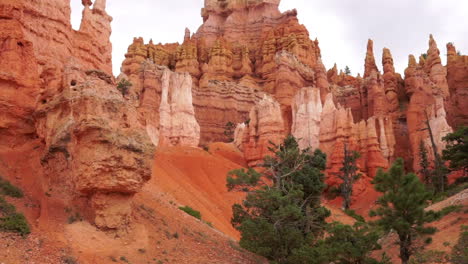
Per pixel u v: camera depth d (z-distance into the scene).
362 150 71.00
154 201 24.36
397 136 82.50
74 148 17.42
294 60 96.44
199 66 106.75
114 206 17.22
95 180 16.56
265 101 72.00
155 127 57.31
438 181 51.31
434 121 72.38
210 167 54.16
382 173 20.86
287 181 31.09
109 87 18.92
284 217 23.33
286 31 109.44
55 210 16.88
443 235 22.92
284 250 22.75
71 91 18.64
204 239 21.98
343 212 51.09
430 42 95.12
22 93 20.64
